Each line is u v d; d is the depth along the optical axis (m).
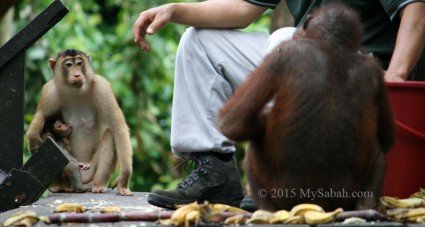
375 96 5.29
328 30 5.35
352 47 5.35
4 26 12.21
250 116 5.26
